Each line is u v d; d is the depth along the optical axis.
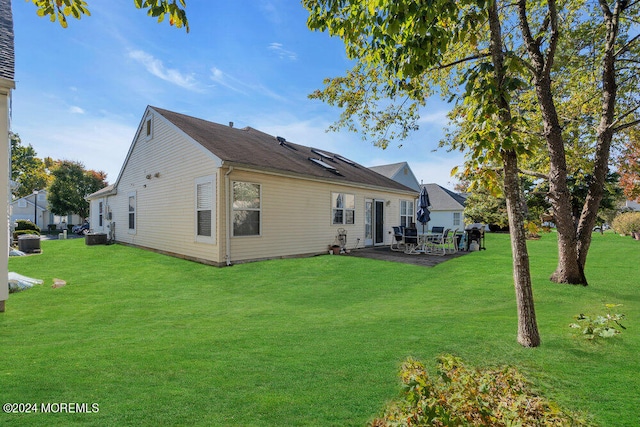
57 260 10.50
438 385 2.09
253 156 10.59
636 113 8.88
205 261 9.81
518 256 3.55
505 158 3.46
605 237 18.97
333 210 12.84
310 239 11.86
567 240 6.86
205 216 9.89
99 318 4.98
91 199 20.03
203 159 9.90
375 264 9.84
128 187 14.76
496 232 27.02
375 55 3.94
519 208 3.54
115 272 8.69
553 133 6.73
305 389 2.65
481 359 3.14
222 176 9.27
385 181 17.09
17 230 20.94
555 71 8.55
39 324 4.67
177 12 2.89
